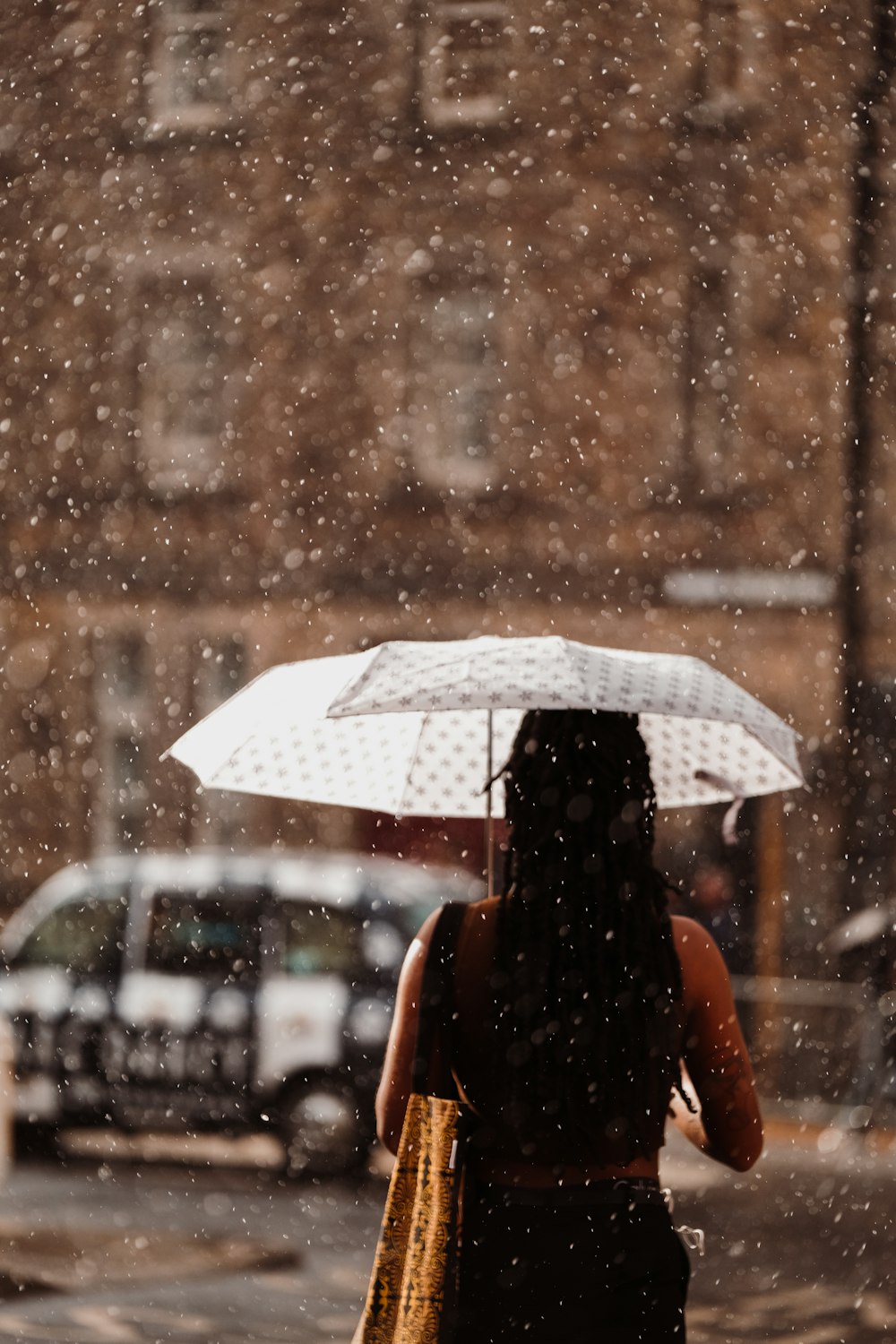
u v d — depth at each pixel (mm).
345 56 35719
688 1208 16484
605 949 4395
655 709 4734
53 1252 13836
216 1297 12492
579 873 4445
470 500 35031
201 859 19062
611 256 34625
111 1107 18344
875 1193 17469
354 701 4902
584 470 34562
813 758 31750
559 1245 4262
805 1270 13789
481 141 35219
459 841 34031
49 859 35656
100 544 36094
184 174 36219
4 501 36312
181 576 35812
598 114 34625
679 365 34125
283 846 34688
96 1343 11062
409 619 35031
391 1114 4492
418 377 35406
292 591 35469
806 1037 24672
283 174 35812
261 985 18312
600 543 34375
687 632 33406
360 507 35469
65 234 36531
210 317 36125
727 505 33719
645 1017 4379
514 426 34844
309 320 35906
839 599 32625
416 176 35500
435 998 4387
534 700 4664
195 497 35875
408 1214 4379
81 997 18578
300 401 35844
